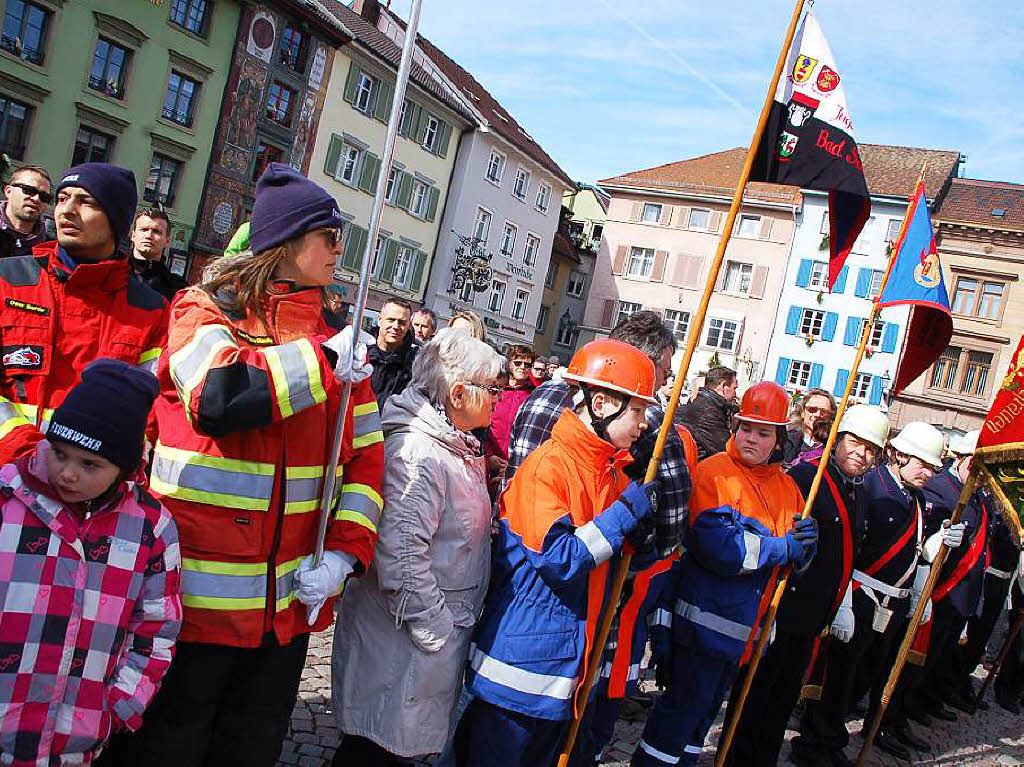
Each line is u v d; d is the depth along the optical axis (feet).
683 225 129.29
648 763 12.30
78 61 68.54
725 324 123.54
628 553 10.02
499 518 9.76
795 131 12.51
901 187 116.78
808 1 12.64
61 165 68.95
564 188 130.52
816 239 119.24
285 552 7.72
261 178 8.14
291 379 7.05
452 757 9.84
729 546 11.82
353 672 9.02
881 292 14.89
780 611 13.92
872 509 15.92
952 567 19.08
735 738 14.42
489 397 9.54
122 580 6.68
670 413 10.41
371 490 8.46
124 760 7.49
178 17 75.20
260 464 7.50
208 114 78.79
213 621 7.30
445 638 8.85
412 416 9.27
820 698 15.92
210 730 7.65
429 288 109.29
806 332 118.01
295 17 83.92
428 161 104.63
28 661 6.28
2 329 8.07
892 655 18.17
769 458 12.87
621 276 132.87
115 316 8.80
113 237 8.68
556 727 9.58
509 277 122.72
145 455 8.00
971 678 25.73
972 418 110.93
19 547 6.29
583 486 9.45
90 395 6.38
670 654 12.39
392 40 109.09
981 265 112.47
